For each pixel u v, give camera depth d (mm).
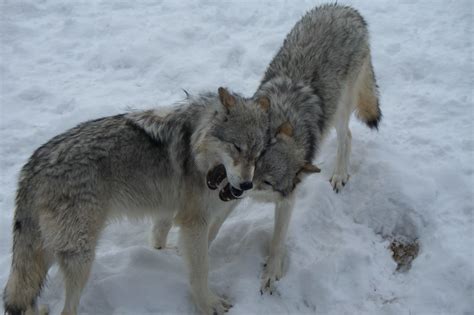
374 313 4340
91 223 4180
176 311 4379
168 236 4809
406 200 4699
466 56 5777
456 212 4660
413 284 4414
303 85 4613
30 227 4172
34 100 5613
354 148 5156
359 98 5113
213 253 4645
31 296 4215
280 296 4430
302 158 4340
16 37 6242
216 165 4281
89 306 4371
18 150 5215
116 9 6844
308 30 4949
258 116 4238
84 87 5727
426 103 5398
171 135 4324
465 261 4395
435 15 6367
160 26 6406
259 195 4344
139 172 4293
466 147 5020
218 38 6148
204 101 4367
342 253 4527
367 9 6660
